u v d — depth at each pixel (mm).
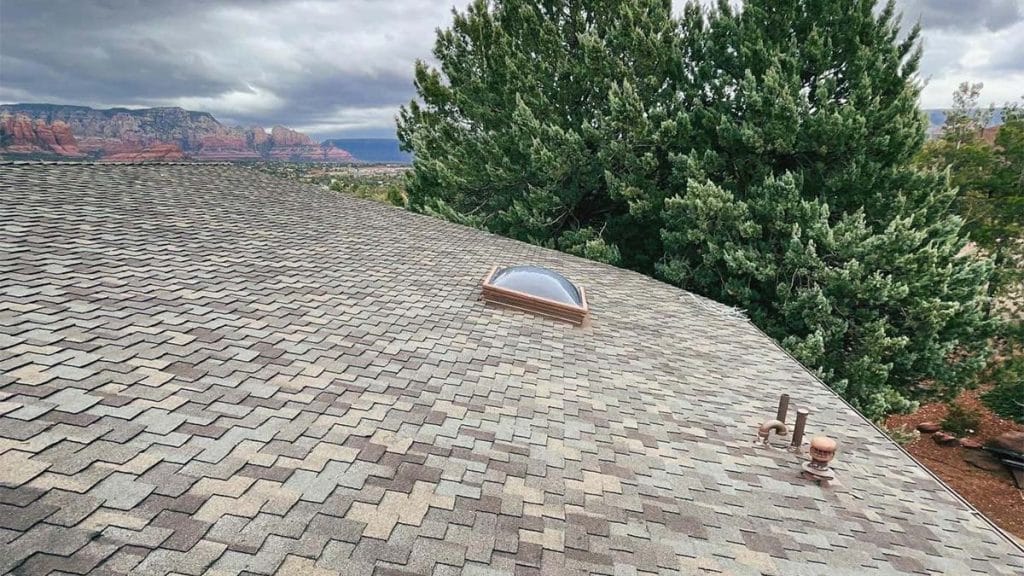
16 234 7281
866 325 16328
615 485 5000
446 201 27969
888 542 5023
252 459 4078
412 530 3777
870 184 17578
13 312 5254
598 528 4309
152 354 5223
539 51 24594
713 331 12070
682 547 4312
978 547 5309
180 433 4156
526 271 10945
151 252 8078
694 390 8086
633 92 19547
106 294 6266
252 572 3100
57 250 7137
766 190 17859
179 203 11562
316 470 4156
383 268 10719
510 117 24812
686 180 19609
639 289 14977
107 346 5137
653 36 21094
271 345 6117
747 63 19250
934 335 17141
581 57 23438
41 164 11602
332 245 11508
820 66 18203
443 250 13891
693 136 20312
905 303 16766
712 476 5574
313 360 6031
